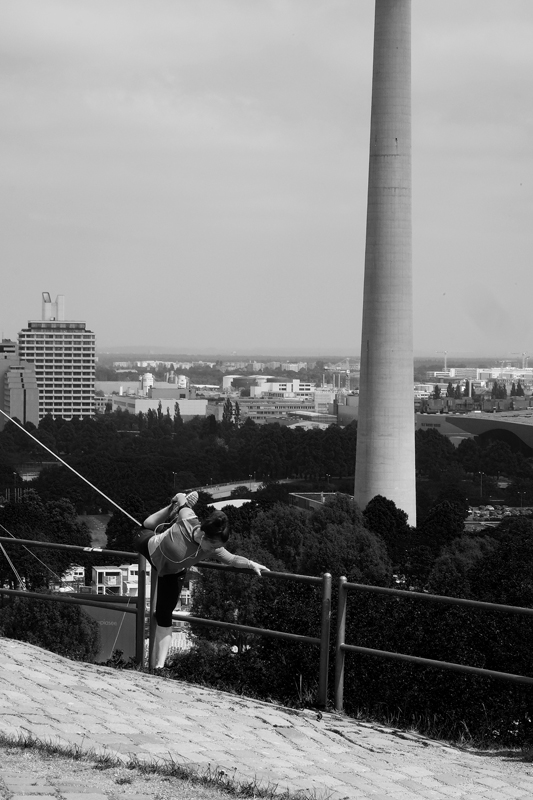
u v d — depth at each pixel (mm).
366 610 22031
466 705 19375
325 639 17672
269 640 21688
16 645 19109
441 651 20578
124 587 90875
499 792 13219
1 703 14258
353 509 148250
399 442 151500
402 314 149750
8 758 11836
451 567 109562
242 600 51031
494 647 20703
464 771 14219
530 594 49469
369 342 150625
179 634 60750
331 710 17703
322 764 13586
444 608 21797
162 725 14281
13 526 149125
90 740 12961
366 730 16250
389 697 19891
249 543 123875
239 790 11656
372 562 128250
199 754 13109
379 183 148125
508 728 18500
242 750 13641
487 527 171500
